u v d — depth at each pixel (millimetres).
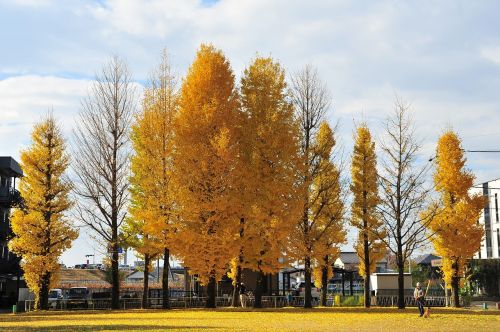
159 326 15188
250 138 25312
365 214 30953
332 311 23766
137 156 27766
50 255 30141
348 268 63406
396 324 16562
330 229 31641
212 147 24578
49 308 30656
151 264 31062
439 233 31234
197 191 24641
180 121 25422
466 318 19656
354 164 31672
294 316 20219
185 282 42188
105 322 17406
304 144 27328
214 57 25859
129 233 30172
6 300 40031
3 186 44094
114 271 28516
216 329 14133
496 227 64625
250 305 32188
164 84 27594
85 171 28797
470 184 31547
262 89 25578
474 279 52812
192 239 24297
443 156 31812
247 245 25000
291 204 24578
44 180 30766
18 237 31266
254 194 24672
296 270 41531
